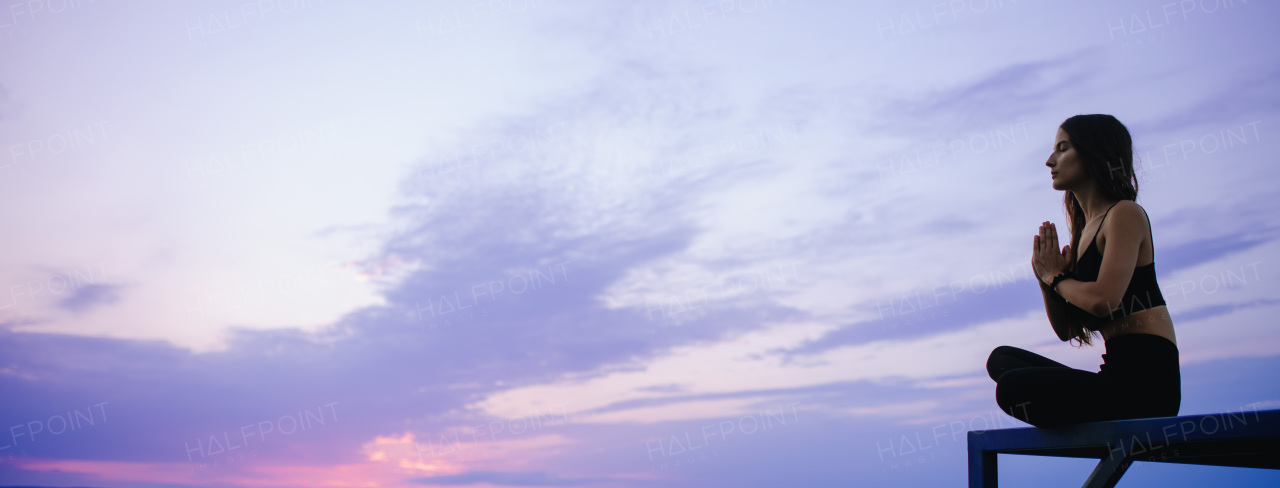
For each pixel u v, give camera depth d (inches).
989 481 56.1
